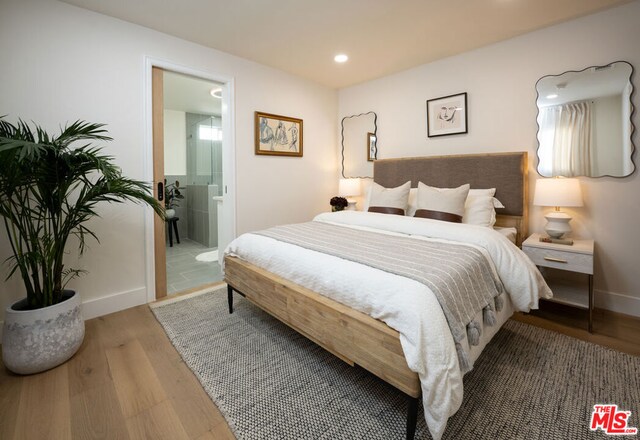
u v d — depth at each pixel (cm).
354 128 405
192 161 544
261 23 241
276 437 122
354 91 402
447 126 312
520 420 128
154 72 254
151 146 250
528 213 266
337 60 316
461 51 294
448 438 119
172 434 123
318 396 145
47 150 148
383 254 165
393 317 120
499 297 165
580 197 222
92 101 221
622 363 167
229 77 301
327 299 151
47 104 204
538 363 168
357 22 240
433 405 105
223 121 314
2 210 158
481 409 135
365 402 141
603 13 223
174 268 359
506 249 184
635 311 226
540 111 255
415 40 271
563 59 242
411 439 114
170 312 236
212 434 124
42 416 132
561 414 131
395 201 292
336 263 154
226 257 230
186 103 470
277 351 183
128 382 155
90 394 146
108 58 227
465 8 220
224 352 181
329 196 419
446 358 108
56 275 175
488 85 283
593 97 231
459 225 216
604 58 225
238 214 321
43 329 159
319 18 234
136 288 249
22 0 193
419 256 160
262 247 201
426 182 319
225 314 233
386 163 355
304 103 376
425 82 329
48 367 162
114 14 225
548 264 218
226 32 255
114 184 171
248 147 324
